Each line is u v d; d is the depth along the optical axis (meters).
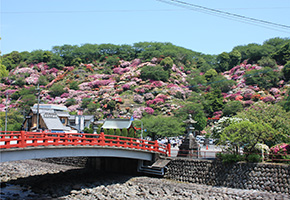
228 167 33.25
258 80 116.56
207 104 106.44
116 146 37.22
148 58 160.25
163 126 69.50
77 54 175.88
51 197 29.08
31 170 44.47
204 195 29.66
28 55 172.12
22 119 92.00
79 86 137.75
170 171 39.44
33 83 142.62
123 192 31.61
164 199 28.81
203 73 152.62
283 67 121.81
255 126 31.03
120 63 164.12
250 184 30.66
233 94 112.56
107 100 119.81
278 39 152.25
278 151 31.05
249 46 160.25
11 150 26.94
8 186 33.25
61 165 51.06
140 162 42.16
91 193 30.98
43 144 29.66
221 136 32.75
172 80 137.25
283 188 28.36
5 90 132.12
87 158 48.59
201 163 36.31
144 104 118.88
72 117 78.19
